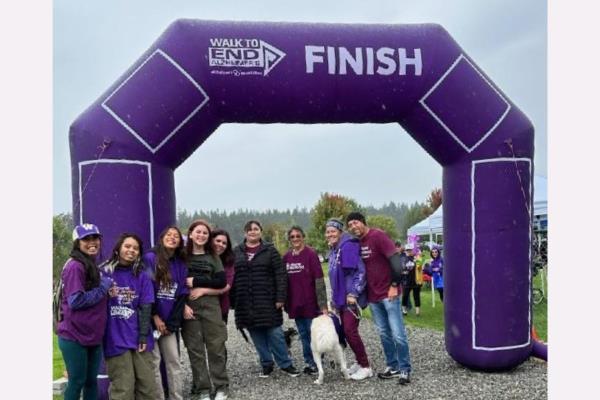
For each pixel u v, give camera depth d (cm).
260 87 625
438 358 754
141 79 606
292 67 625
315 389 618
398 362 630
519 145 661
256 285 655
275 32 633
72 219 607
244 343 962
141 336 497
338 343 637
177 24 625
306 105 639
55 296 479
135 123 599
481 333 657
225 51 617
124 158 596
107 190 593
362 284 634
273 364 690
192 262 577
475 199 657
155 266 541
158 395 520
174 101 608
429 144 679
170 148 621
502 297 654
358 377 650
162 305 540
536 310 1188
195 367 579
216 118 646
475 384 621
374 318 639
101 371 578
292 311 676
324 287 673
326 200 4103
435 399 572
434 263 1333
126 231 595
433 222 1638
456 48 657
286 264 678
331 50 630
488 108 654
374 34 645
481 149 656
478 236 657
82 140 597
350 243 632
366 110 652
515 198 659
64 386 652
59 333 469
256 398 595
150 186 607
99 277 471
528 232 670
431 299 1498
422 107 651
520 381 629
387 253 618
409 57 639
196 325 577
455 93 648
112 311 490
